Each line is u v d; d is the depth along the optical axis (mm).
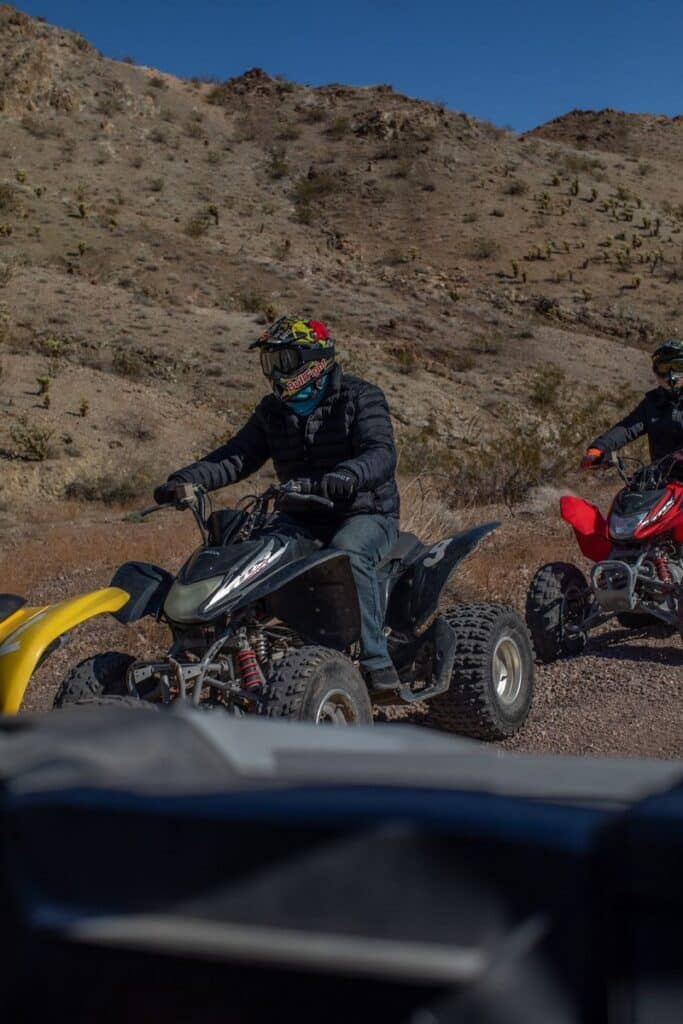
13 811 694
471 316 65188
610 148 118438
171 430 37594
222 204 81062
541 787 910
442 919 590
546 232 82500
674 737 4836
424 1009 557
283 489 4668
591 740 4977
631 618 7332
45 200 71938
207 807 664
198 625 4395
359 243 79062
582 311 69438
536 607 6684
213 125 99625
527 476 15125
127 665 4539
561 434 18266
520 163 96062
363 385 5105
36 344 44781
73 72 96625
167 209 76688
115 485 29703
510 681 5258
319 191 87188
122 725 981
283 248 72188
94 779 755
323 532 5043
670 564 6688
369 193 87688
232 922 613
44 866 669
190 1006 599
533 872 593
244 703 4434
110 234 67312
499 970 562
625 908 630
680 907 617
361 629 4684
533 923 584
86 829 669
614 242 82250
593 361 59719
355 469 4715
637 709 5348
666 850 623
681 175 107188
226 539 4660
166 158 88688
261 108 104500
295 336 4934
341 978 570
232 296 60938
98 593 4594
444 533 10648
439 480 16031
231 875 626
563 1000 582
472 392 50406
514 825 615
